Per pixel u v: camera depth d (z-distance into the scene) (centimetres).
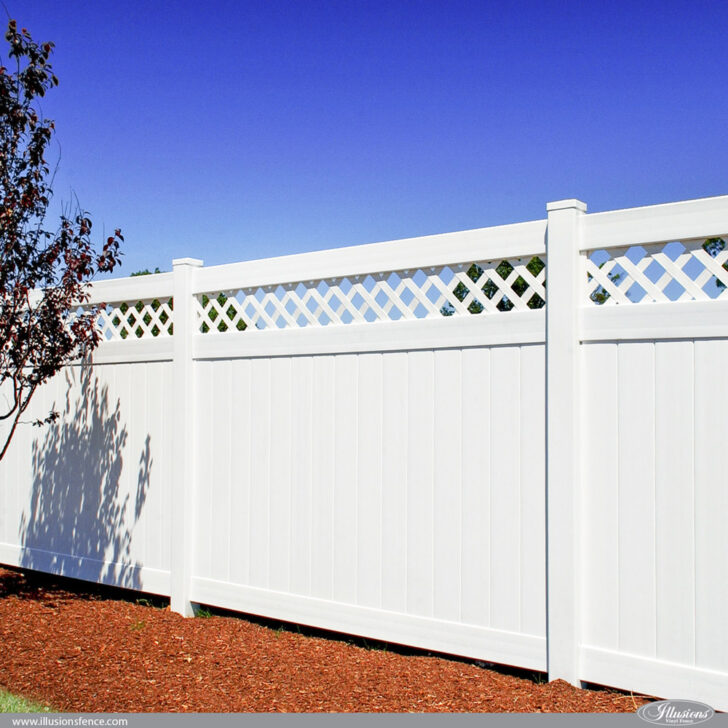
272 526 540
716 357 373
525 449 432
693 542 376
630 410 398
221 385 575
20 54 593
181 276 594
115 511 638
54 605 616
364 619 488
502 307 530
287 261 538
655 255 398
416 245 477
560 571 411
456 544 455
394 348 483
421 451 471
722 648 366
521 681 423
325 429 516
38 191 604
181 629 542
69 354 666
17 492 724
